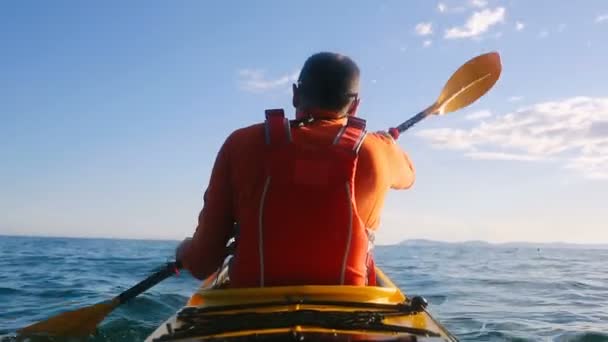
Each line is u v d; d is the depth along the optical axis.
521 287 10.51
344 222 2.10
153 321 5.64
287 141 2.13
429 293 9.32
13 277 10.57
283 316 1.95
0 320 6.11
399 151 2.41
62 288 8.88
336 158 2.12
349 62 2.32
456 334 5.68
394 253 34.44
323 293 2.08
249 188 2.14
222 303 2.12
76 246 36.00
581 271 16.47
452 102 3.92
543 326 6.17
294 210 2.10
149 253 24.94
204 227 2.29
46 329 3.41
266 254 2.12
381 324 1.96
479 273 14.50
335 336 1.82
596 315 6.98
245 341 1.81
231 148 2.21
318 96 2.28
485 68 3.97
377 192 2.21
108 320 5.52
